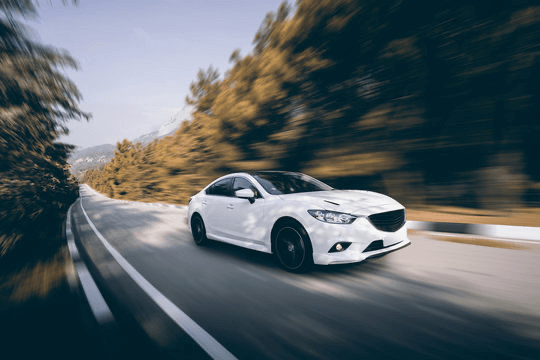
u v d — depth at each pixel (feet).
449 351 6.73
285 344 7.35
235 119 38.09
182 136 59.21
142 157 96.22
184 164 58.65
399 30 22.94
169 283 12.08
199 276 12.69
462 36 19.98
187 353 7.18
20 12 15.83
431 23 21.08
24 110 19.86
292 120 31.50
